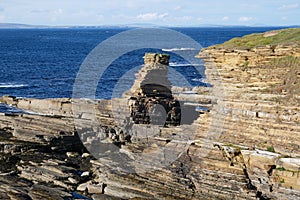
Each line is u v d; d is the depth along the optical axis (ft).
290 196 108.17
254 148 123.34
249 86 153.17
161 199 111.65
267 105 132.26
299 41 159.74
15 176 128.77
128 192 115.14
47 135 154.40
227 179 112.68
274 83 148.36
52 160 139.64
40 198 113.60
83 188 120.26
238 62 164.86
